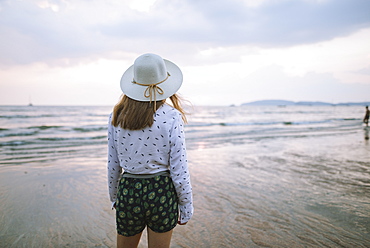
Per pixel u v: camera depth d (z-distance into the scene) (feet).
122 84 5.27
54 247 8.68
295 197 13.02
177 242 8.94
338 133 47.73
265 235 9.28
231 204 12.30
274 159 23.16
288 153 26.23
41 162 22.21
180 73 5.54
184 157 4.92
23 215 11.18
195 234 9.49
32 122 77.66
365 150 27.61
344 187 14.51
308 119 114.32
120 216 5.00
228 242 8.88
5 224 10.29
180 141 4.84
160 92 4.92
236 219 10.67
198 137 42.34
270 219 10.56
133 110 4.82
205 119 116.47
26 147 31.45
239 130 56.44
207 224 10.28
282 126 69.51
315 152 26.68
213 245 8.72
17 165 20.86
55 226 10.21
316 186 14.79
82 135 45.11
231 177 17.10
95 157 24.91
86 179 16.89
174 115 4.91
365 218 10.30
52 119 93.40
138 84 4.94
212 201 12.73
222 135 45.39
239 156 24.72
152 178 4.90
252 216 10.91
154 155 4.81
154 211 4.84
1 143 34.50
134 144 4.82
